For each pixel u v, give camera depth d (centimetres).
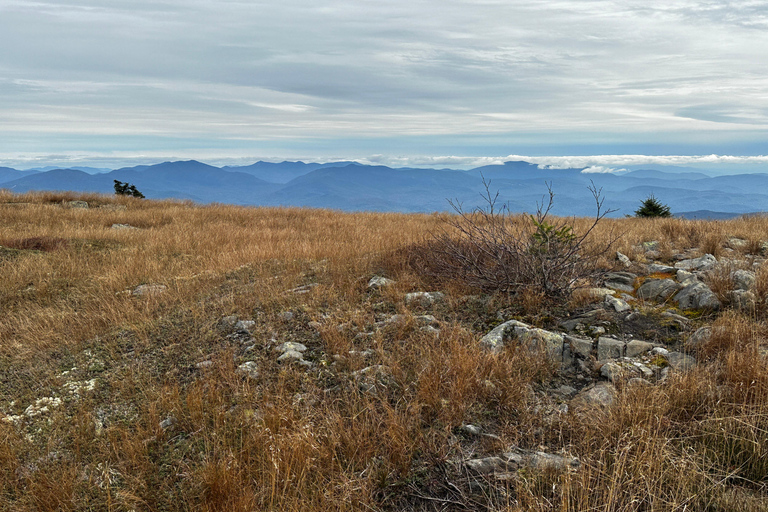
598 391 389
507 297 619
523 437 342
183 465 339
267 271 851
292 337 556
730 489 265
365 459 322
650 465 273
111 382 480
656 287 602
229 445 349
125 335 606
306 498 288
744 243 811
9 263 933
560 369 448
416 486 304
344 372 457
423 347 488
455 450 332
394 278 755
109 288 800
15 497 329
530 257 637
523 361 445
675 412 338
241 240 1202
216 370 481
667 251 789
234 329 599
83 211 1811
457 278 690
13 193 2333
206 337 575
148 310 673
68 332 624
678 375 370
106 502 311
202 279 827
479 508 282
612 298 574
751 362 360
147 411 415
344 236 1177
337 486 295
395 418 349
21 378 516
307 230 1427
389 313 612
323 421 364
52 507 310
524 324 514
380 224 1461
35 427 416
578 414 353
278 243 1083
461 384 396
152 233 1326
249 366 484
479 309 603
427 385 394
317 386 439
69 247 1098
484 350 465
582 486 258
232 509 280
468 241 786
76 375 511
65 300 761
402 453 322
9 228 1394
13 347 596
